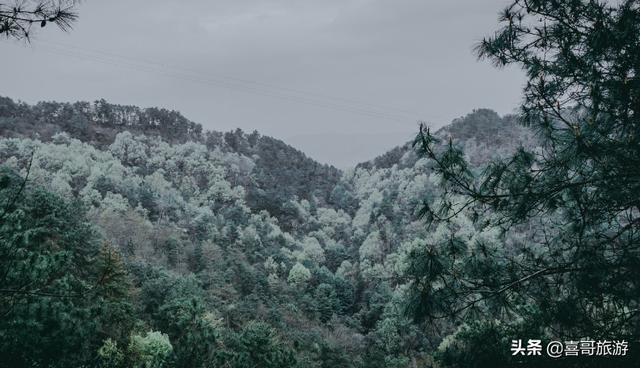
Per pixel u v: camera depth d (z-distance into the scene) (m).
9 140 116.38
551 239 4.73
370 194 156.25
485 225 4.66
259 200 134.50
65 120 157.00
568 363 3.81
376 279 76.25
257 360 13.44
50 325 5.93
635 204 3.84
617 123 3.69
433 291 4.30
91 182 101.50
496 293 4.23
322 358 34.03
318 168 195.88
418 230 77.56
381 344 43.06
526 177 4.21
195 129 194.25
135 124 178.88
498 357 4.12
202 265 56.22
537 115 4.24
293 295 61.41
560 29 4.21
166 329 23.47
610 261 3.91
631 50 3.81
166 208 90.25
